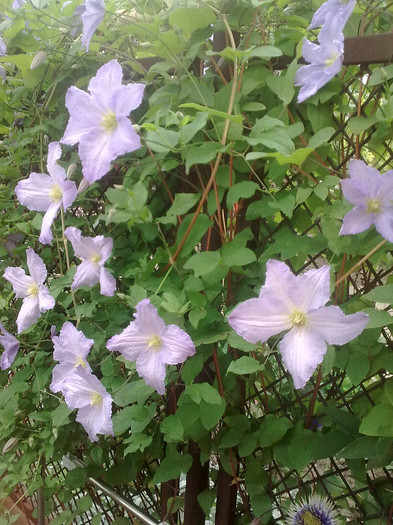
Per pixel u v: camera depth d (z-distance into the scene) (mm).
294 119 460
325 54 390
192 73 483
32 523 871
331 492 520
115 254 570
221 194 475
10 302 751
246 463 518
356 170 349
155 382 417
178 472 530
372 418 397
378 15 429
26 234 703
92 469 647
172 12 445
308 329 359
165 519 600
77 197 577
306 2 464
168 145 417
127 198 482
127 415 491
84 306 568
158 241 566
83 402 498
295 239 460
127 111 385
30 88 621
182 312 434
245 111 475
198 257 446
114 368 559
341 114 457
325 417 474
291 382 503
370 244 414
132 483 716
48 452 614
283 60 455
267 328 361
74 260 665
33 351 652
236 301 496
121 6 532
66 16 564
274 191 487
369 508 477
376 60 401
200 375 539
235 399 524
